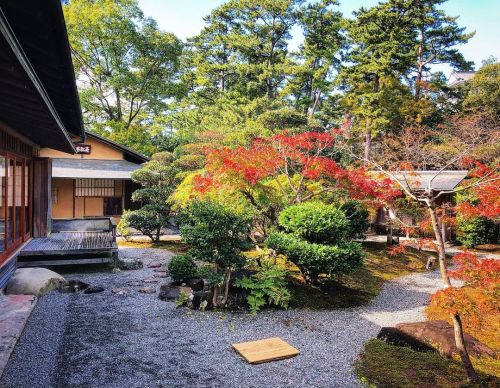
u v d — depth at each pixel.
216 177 8.58
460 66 27.12
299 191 9.43
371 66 19.45
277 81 26.17
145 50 24.36
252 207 8.70
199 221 6.74
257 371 4.44
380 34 19.75
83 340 4.98
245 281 6.92
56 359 4.37
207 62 29.06
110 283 7.91
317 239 7.85
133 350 4.79
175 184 13.52
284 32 26.73
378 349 5.24
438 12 24.62
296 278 8.32
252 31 27.53
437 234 4.53
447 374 4.52
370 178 9.05
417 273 10.91
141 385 3.94
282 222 8.13
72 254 8.62
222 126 22.14
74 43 23.25
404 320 6.67
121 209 17.34
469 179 14.17
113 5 22.92
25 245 8.91
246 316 6.37
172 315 6.16
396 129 21.42
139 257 10.73
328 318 6.55
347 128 15.90
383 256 12.26
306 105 26.03
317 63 28.11
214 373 4.32
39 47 4.19
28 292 6.42
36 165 10.12
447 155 16.28
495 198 5.11
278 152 9.59
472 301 4.05
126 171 16.81
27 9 3.32
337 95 28.97
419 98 23.50
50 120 5.16
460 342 4.34
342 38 25.45
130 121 26.38
